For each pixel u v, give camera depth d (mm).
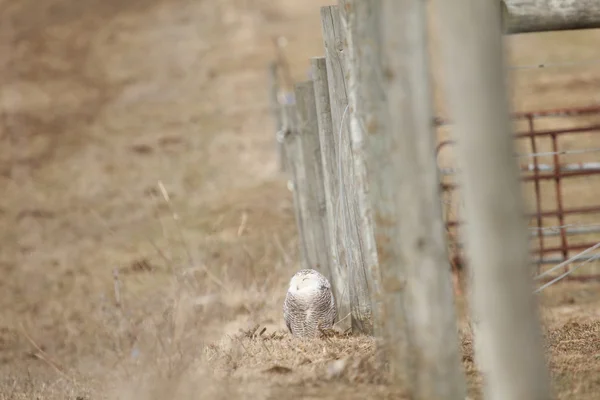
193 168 86125
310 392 22781
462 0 16141
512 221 16422
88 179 86625
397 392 21125
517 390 16656
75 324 43156
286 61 120875
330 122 32688
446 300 19578
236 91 112625
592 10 26781
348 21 23406
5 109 116125
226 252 51594
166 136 99312
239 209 67250
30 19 154750
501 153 16281
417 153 19078
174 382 24422
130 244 63094
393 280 20969
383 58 19641
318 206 35656
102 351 33688
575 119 87125
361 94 24688
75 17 155875
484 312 16766
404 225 19438
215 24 144125
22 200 81000
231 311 36125
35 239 68250
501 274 16500
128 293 47344
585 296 41906
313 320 30094
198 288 36344
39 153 98938
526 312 16609
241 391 23391
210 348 29312
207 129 100562
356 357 25031
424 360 19734
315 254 35812
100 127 107062
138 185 82250
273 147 89250
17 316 47531
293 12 146000
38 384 31344
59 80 128500
